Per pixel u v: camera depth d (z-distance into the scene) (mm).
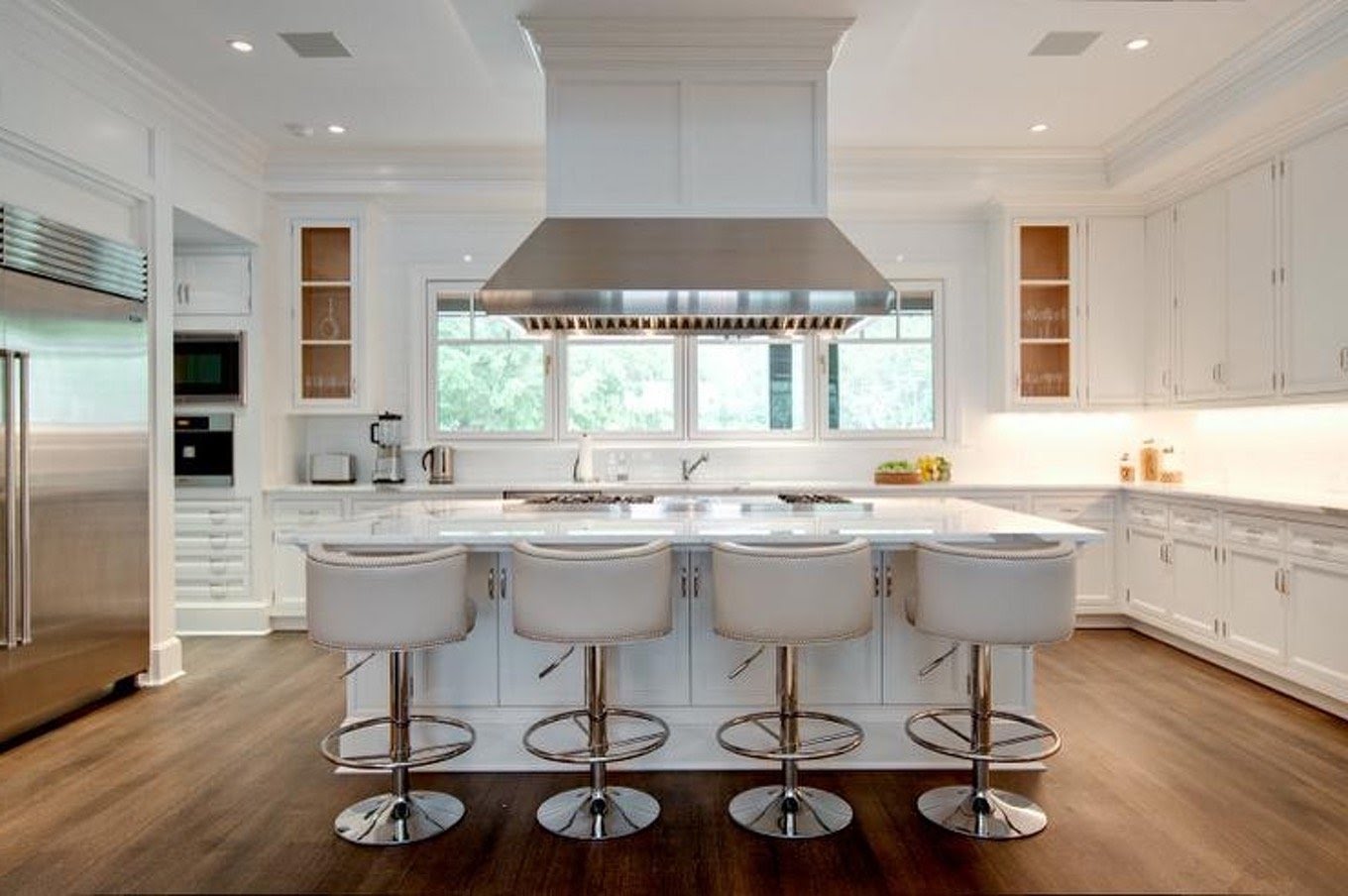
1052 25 3428
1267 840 2436
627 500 3965
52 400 3295
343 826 2510
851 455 5562
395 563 2395
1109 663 4297
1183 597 4379
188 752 3117
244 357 4953
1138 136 4551
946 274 5539
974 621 2434
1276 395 4023
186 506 5000
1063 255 5266
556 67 3443
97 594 3553
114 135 3643
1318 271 3750
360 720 3029
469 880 2254
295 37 3525
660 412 5629
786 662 2592
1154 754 3068
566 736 3004
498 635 3008
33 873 2266
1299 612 3547
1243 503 3865
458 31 3490
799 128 3465
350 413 5262
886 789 2828
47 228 3252
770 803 2646
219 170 4535
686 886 2225
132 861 2334
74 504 3418
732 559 2486
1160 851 2373
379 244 5488
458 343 5590
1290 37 3404
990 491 5012
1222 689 3846
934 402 5609
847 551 2475
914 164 4977
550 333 3879
